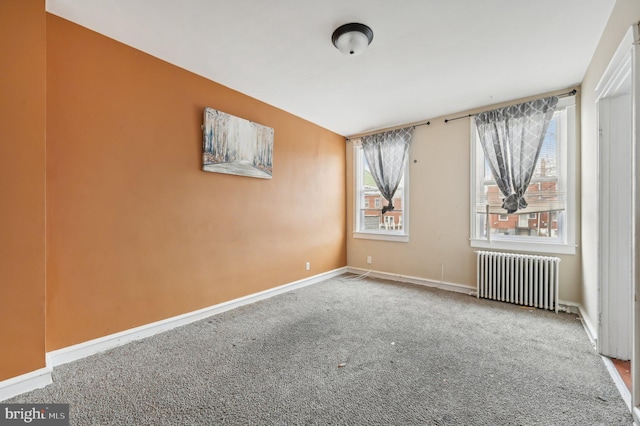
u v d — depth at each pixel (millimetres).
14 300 1642
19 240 1657
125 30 2107
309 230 4137
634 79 1479
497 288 3338
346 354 2127
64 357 1977
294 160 3885
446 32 2104
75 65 2021
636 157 1471
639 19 1467
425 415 1490
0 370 1600
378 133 4488
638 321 1461
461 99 3340
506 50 2340
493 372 1882
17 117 1641
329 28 2080
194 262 2760
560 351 2154
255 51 2381
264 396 1646
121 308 2270
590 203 2518
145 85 2395
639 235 1462
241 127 3121
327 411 1524
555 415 1481
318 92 3168
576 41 2201
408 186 4207
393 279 4359
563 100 3045
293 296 3549
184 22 2014
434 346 2246
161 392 1676
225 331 2525
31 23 1688
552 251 3121
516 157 3283
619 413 1489
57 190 1947
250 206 3297
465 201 3719
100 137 2145
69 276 2008
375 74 2768
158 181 2486
